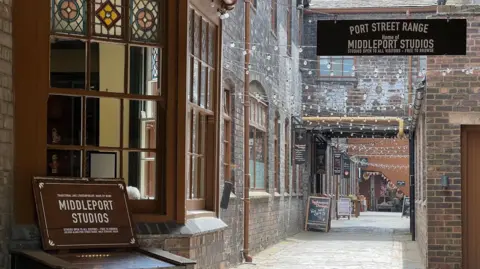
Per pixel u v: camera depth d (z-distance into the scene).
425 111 15.57
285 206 24.25
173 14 9.41
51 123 8.79
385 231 30.34
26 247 7.94
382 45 11.73
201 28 10.82
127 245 8.38
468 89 15.14
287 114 24.55
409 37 11.72
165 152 9.34
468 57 15.12
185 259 8.00
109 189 8.57
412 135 25.52
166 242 9.13
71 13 8.83
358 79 29.45
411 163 25.41
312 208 29.50
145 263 7.84
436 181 15.21
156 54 9.39
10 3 8.14
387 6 29.22
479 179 15.28
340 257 18.38
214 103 11.39
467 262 15.25
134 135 9.30
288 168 25.23
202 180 11.25
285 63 24.03
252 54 18.34
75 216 8.20
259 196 19.02
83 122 8.95
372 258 18.23
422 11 29.09
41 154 8.32
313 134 31.05
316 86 29.56
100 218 8.34
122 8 9.15
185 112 9.42
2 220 7.82
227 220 15.25
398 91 29.31
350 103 29.50
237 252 16.28
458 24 11.66
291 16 25.52
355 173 60.94
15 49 8.21
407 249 21.11
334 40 11.81
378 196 69.19
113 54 9.14
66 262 7.32
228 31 15.50
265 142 20.92
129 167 9.28
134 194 9.29
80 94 8.84
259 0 19.36
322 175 35.72
